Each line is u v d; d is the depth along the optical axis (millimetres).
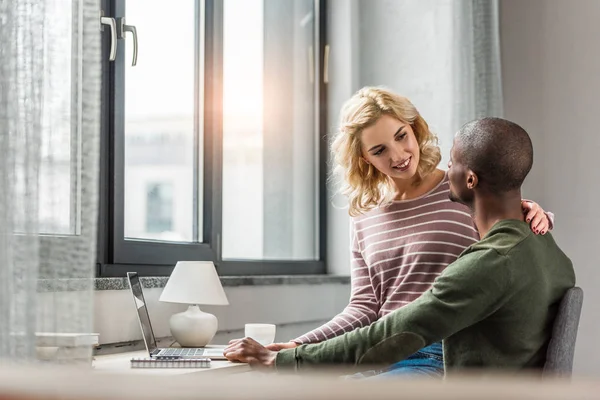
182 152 2523
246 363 1564
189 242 2537
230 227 2762
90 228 1536
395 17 3223
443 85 3107
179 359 1519
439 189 1918
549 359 1428
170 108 2469
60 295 1479
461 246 1843
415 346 1429
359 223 2006
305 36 3250
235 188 2793
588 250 3090
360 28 3291
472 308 1409
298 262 3070
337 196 3230
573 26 3170
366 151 1901
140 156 2326
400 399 107
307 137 3236
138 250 2227
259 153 2932
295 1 3180
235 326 2449
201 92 2621
